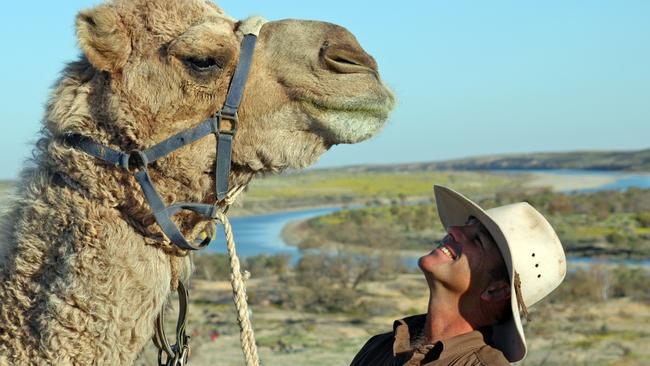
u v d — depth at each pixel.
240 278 4.27
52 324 3.87
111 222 4.03
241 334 4.25
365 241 76.62
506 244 4.00
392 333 4.60
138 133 4.07
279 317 37.28
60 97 4.12
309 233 87.00
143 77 4.07
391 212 107.31
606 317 35.66
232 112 4.14
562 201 100.75
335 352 27.86
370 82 4.24
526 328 31.81
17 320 3.95
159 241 4.12
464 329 4.19
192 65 4.07
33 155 4.23
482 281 4.16
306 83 4.17
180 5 4.21
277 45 4.25
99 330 3.92
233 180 4.32
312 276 48.25
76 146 4.07
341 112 4.18
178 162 4.11
